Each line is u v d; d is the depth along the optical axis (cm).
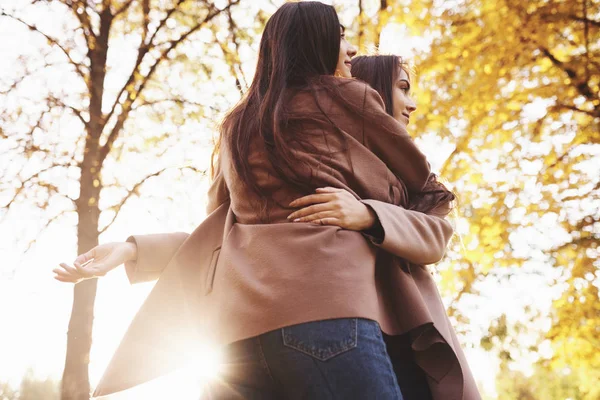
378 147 178
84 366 744
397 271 173
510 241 779
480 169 799
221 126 190
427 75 788
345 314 149
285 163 166
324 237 158
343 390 145
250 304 154
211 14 785
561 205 781
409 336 182
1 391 1184
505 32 784
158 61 784
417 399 184
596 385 786
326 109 172
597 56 784
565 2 775
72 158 773
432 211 195
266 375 155
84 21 776
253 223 170
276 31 183
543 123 800
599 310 766
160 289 185
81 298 757
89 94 776
